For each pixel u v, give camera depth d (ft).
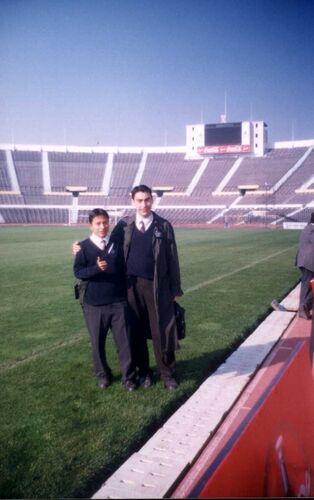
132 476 10.48
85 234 127.24
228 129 246.06
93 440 12.39
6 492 10.14
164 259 15.49
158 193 234.79
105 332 16.17
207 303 31.01
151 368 18.62
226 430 12.96
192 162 252.42
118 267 15.75
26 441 12.41
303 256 25.94
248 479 5.81
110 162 257.14
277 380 7.66
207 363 18.52
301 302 26.50
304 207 204.85
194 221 211.41
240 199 221.46
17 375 17.66
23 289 38.24
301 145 247.91
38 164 250.16
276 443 6.90
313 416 8.99
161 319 15.39
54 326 25.75
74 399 15.23
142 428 13.05
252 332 24.07
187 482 10.48
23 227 184.14
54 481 10.55
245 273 46.26
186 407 14.17
